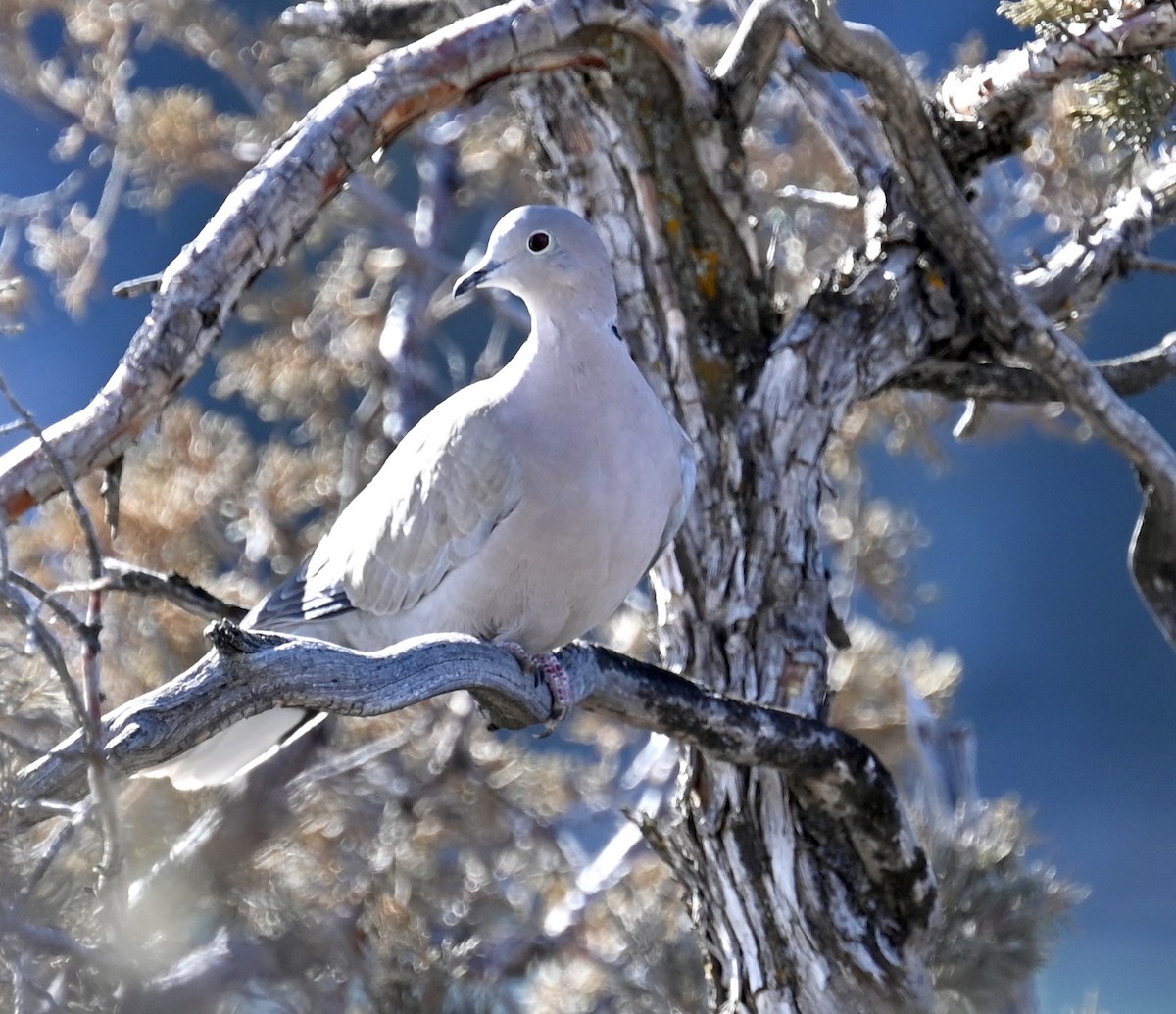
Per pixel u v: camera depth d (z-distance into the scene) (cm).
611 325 914
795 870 915
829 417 966
